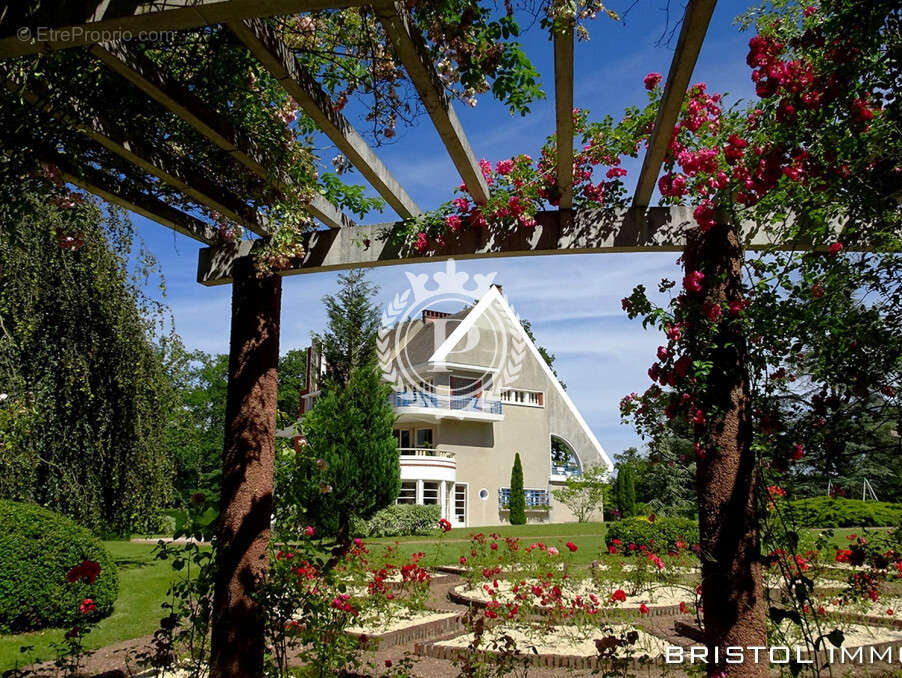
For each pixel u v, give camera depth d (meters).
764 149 3.12
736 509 3.02
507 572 8.99
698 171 3.26
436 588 8.91
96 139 2.99
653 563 7.78
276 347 3.78
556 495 25.09
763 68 3.01
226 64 3.06
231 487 3.47
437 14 2.46
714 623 2.97
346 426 16.22
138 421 9.02
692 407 3.16
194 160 3.44
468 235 3.80
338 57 3.32
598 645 3.57
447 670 4.64
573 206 3.71
